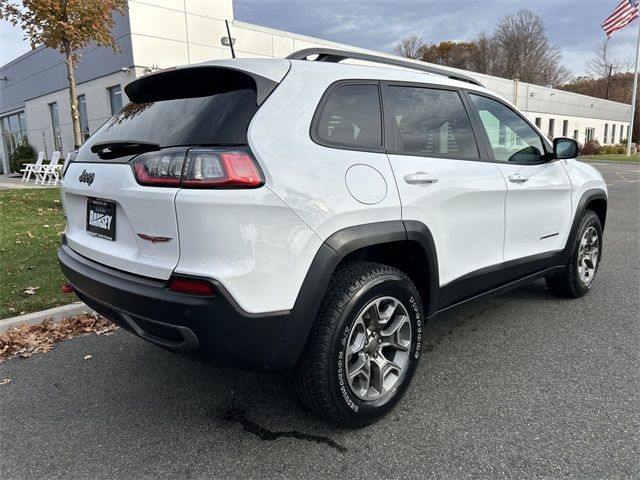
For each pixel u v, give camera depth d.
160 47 14.52
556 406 2.62
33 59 20.47
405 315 2.56
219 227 1.90
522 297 4.45
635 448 2.25
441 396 2.74
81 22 8.92
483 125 3.22
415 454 2.24
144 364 3.23
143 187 2.06
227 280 1.91
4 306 4.05
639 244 6.70
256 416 2.59
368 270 2.37
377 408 2.44
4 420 2.58
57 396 2.83
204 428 2.48
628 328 3.68
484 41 71.25
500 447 2.28
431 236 2.64
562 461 2.17
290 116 2.18
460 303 3.08
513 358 3.20
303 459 2.22
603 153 43.06
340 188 2.21
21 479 2.12
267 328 2.03
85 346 3.52
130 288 2.09
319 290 2.14
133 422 2.55
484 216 3.06
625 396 2.71
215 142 2.05
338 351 2.24
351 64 2.59
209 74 2.34
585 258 4.34
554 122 41.25
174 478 2.12
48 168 15.90
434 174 2.68
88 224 2.56
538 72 69.19
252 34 16.66
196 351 2.03
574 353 3.26
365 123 2.48
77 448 2.34
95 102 16.56
